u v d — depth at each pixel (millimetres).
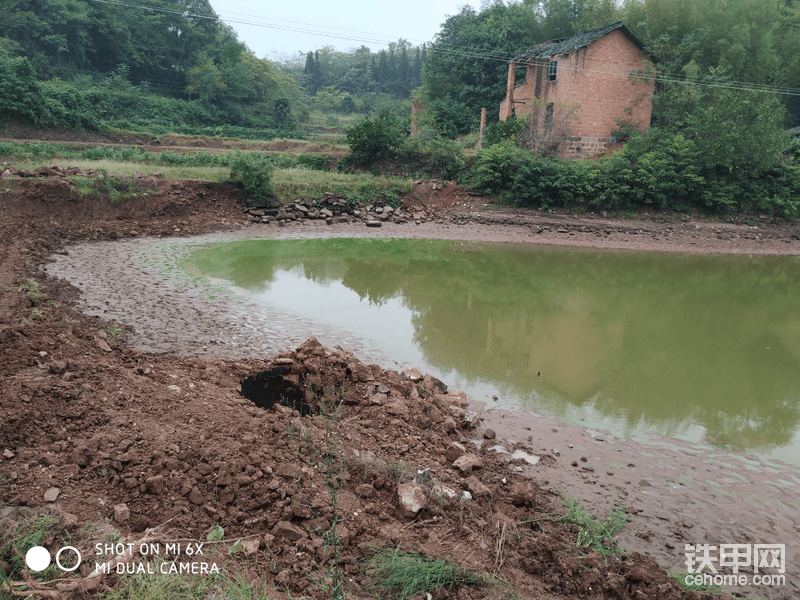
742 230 32094
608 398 9984
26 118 47281
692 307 17141
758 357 12742
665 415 9398
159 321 11961
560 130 35062
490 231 28984
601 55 34906
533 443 8047
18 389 5852
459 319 14391
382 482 5875
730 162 33344
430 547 5102
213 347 10711
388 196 31703
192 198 26234
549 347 12664
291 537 4852
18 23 62969
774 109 34312
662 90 37500
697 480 7309
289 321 12914
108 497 4918
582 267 22281
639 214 32938
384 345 11875
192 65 83625
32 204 21094
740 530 6242
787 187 34625
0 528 4289
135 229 22469
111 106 62094
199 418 6371
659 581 5062
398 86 131250
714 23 40781
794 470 7715
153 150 44781
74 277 15008
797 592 5270
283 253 21312
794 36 43938
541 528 5891
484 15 49219
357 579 4570
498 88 45094
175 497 5035
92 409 5953
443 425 8008
